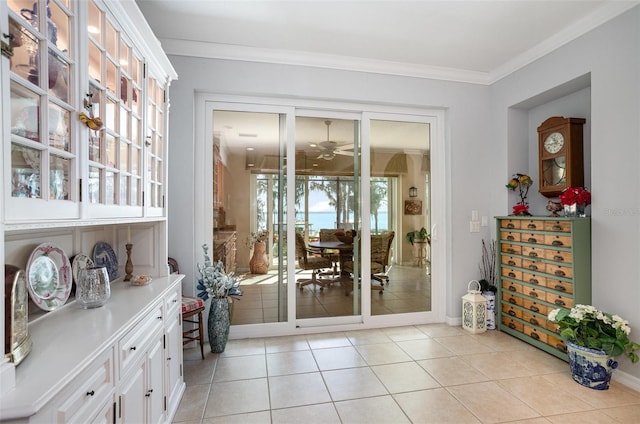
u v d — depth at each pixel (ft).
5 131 2.59
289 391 6.73
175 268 8.57
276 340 9.42
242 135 9.65
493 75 10.75
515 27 8.12
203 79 8.99
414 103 10.42
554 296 8.28
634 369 6.83
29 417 2.43
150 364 4.86
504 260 10.11
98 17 4.21
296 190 10.07
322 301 10.29
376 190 10.68
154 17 7.61
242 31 8.25
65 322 4.06
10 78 2.70
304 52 9.37
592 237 7.71
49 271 4.56
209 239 9.34
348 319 10.41
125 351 4.01
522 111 10.50
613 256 7.23
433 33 8.39
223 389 6.79
